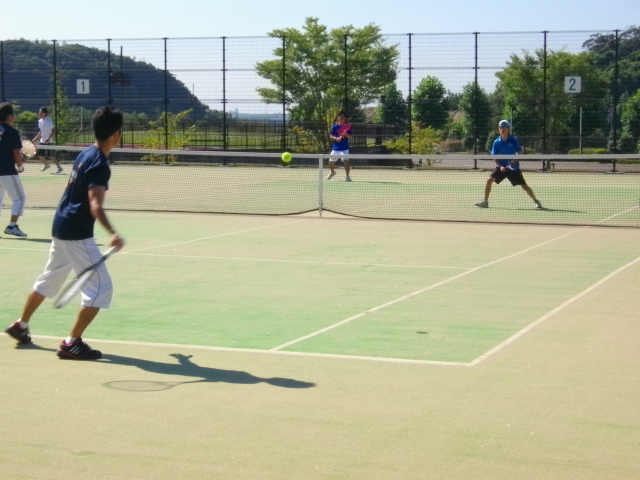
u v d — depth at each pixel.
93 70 34.56
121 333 6.83
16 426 4.64
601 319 7.34
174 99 33.72
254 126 33.38
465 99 31.20
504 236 13.07
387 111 32.34
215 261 10.55
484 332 6.87
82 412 4.87
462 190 22.02
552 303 8.03
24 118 35.38
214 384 5.42
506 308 7.81
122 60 34.00
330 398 5.13
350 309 7.77
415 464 4.11
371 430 4.57
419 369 5.77
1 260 10.60
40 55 34.91
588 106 30.16
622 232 13.55
